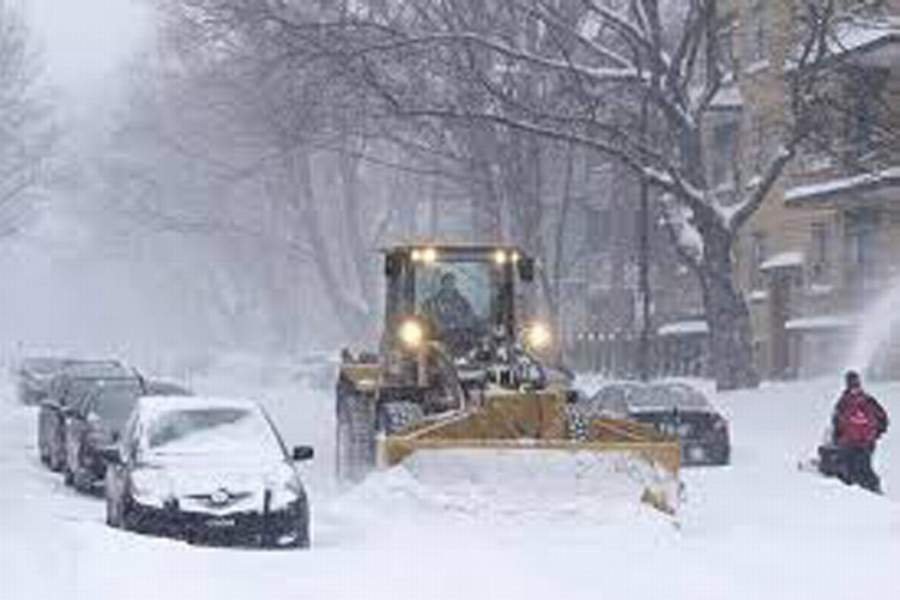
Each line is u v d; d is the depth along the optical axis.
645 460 48.78
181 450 48.75
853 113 98.56
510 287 64.81
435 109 108.50
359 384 64.38
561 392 54.34
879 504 53.53
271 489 46.16
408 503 48.28
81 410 68.12
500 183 132.75
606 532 45.38
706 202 106.81
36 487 67.44
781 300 140.38
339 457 68.62
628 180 158.12
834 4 100.94
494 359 60.88
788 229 138.12
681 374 158.88
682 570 37.50
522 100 117.12
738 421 95.31
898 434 82.00
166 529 45.38
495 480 48.34
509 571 36.88
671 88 107.00
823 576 36.69
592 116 108.25
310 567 36.91
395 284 65.38
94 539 39.28
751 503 54.84
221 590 33.62
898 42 98.69
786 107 127.12
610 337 172.38
